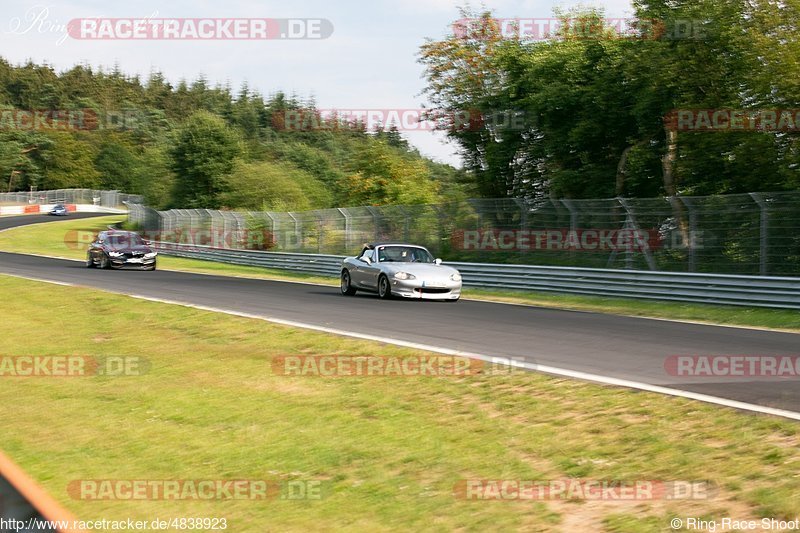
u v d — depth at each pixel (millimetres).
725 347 24109
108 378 22031
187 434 16141
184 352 25297
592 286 44094
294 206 124062
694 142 52125
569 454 13148
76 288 44594
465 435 14680
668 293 40250
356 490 12273
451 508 11242
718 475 11602
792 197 38594
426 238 60562
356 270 43844
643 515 10516
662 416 14672
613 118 60219
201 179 146000
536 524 10555
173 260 88688
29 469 14336
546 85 63344
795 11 48812
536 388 17516
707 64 51812
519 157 70688
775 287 35500
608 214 48281
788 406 15422
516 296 46312
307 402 18047
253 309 35094
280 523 11188
